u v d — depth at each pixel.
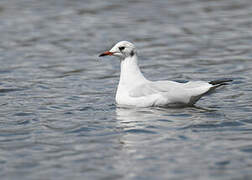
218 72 19.70
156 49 24.08
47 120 13.56
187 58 22.25
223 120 13.06
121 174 9.63
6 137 12.07
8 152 10.98
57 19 30.75
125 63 15.32
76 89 17.58
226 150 10.73
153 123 12.95
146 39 26.05
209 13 31.80
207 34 26.78
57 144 11.48
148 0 36.12
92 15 31.78
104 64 21.73
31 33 27.55
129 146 11.20
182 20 30.19
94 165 10.13
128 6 34.34
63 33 27.50
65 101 15.85
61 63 21.88
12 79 19.11
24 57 22.91
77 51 24.05
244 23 28.83
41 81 18.81
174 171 9.70
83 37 26.69
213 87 14.00
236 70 19.84
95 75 19.83
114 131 12.37
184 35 26.75
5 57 22.86
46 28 28.64
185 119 13.25
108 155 10.68
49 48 24.66
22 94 16.89
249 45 24.14
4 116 14.06
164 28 28.39
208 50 23.55
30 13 32.34
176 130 12.28
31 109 14.84
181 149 10.88
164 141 11.46
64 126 12.92
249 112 13.86
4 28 28.64
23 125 13.10
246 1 34.81
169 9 33.22
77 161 10.37
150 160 10.30
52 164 10.24
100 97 16.34
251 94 16.14
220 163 10.02
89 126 12.86
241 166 9.84
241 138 11.50
